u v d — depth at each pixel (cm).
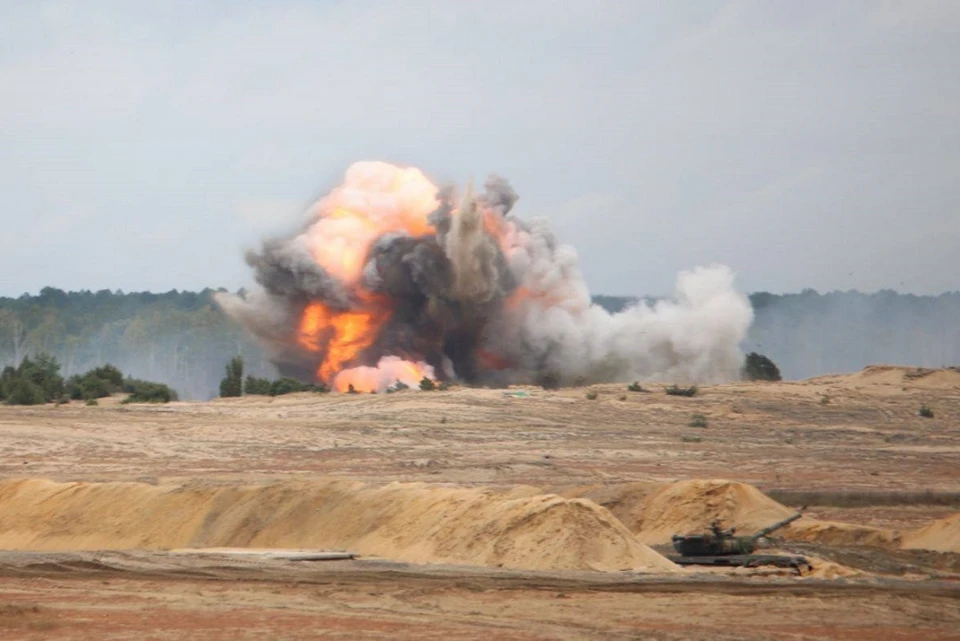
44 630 11556
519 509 16925
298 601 13225
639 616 12512
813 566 16550
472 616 12381
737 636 11594
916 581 15588
